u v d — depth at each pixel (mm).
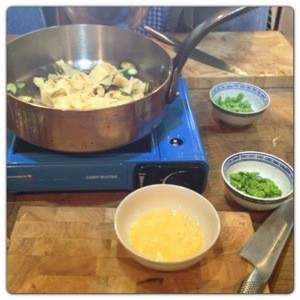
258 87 1354
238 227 936
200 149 1039
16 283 826
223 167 1028
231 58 1564
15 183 1006
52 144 954
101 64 1236
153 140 1066
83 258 868
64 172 997
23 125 952
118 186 1036
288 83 1465
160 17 1734
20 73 1216
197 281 836
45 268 850
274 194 994
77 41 1270
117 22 1355
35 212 958
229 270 854
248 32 1753
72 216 951
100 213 959
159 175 1017
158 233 876
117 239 902
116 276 840
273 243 909
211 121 1301
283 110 1359
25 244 890
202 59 1521
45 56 1255
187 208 917
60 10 1555
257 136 1249
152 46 1188
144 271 849
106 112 907
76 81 1167
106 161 996
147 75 1229
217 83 1435
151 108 976
